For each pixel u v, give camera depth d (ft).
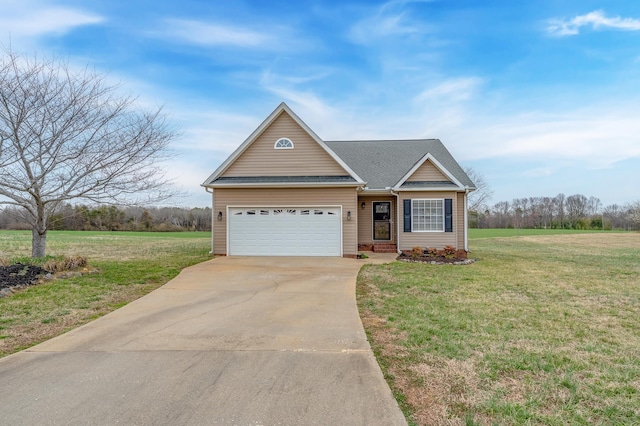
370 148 62.34
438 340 16.02
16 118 30.76
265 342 15.70
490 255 54.24
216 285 27.71
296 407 10.43
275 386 11.68
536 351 14.84
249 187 46.01
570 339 16.40
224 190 46.60
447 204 49.26
